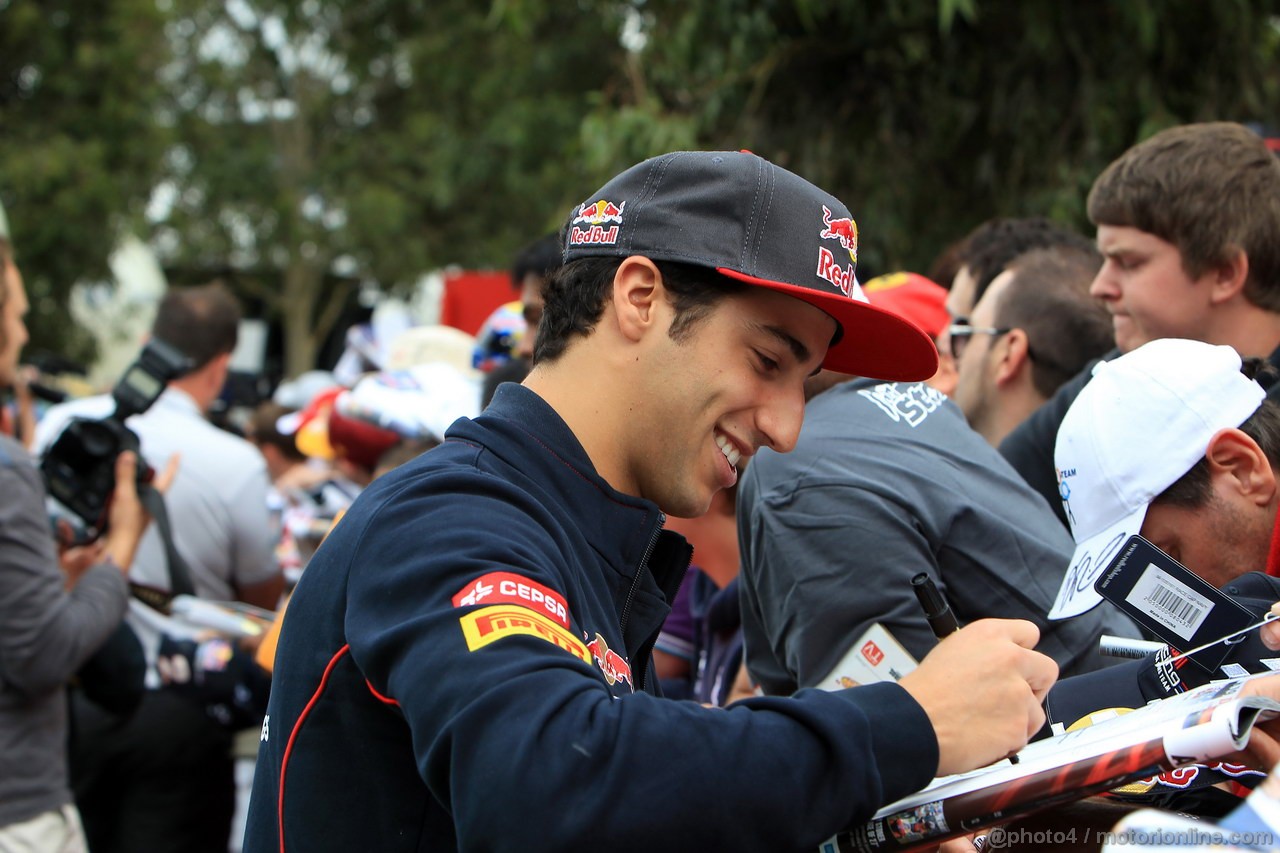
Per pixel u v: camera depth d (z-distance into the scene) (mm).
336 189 20312
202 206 20531
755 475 2092
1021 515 2062
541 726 1150
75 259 13906
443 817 1329
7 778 2709
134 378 3209
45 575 2732
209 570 3910
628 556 1480
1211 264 2340
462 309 7695
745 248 1398
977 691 1265
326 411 5199
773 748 1177
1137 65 4305
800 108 4719
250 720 3711
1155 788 1421
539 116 11734
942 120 4562
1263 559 1658
